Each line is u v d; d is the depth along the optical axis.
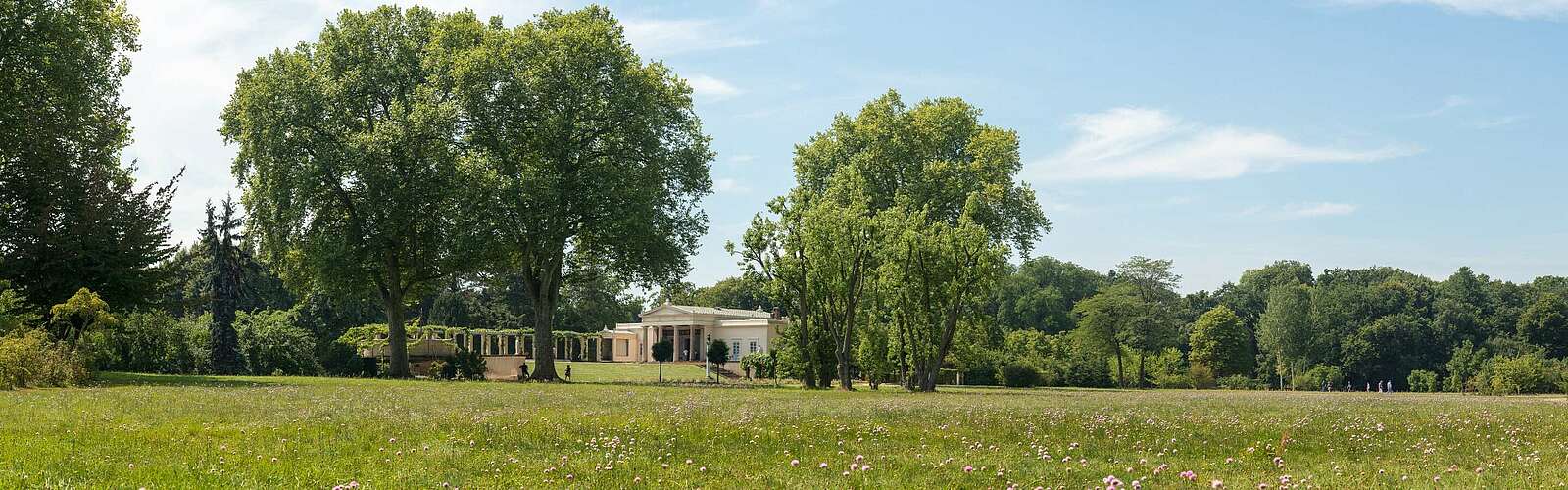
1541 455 15.82
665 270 59.59
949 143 69.50
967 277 54.06
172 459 13.41
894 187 68.69
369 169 53.75
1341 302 137.38
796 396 37.78
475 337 105.25
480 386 44.34
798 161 71.56
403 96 57.94
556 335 102.88
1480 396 58.62
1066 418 22.47
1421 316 134.25
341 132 56.75
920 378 54.06
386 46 58.16
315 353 76.56
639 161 58.78
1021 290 149.25
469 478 12.36
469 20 60.22
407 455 14.28
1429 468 14.02
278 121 54.56
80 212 47.75
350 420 19.38
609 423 19.44
